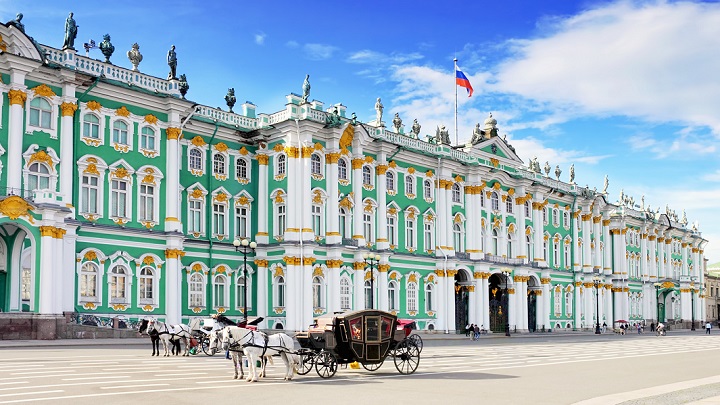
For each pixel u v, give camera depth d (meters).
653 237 119.06
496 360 36.81
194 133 57.09
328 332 26.36
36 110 46.19
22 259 45.78
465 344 55.72
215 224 58.12
